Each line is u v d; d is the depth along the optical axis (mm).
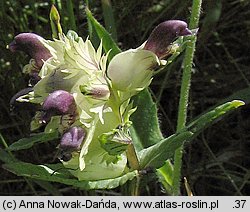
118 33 213
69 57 126
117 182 137
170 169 164
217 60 219
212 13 199
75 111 125
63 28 196
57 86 126
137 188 156
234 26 222
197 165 197
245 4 214
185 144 166
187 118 211
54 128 131
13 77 202
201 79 214
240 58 215
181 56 197
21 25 206
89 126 126
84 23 204
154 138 162
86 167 134
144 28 213
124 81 131
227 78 214
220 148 206
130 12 212
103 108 129
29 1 205
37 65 133
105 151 133
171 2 211
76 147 122
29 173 137
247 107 208
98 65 130
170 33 131
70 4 184
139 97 163
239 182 197
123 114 134
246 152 201
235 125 210
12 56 199
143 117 163
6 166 138
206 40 212
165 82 192
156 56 130
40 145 201
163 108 212
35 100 128
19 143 148
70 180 136
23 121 195
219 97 214
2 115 207
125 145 129
